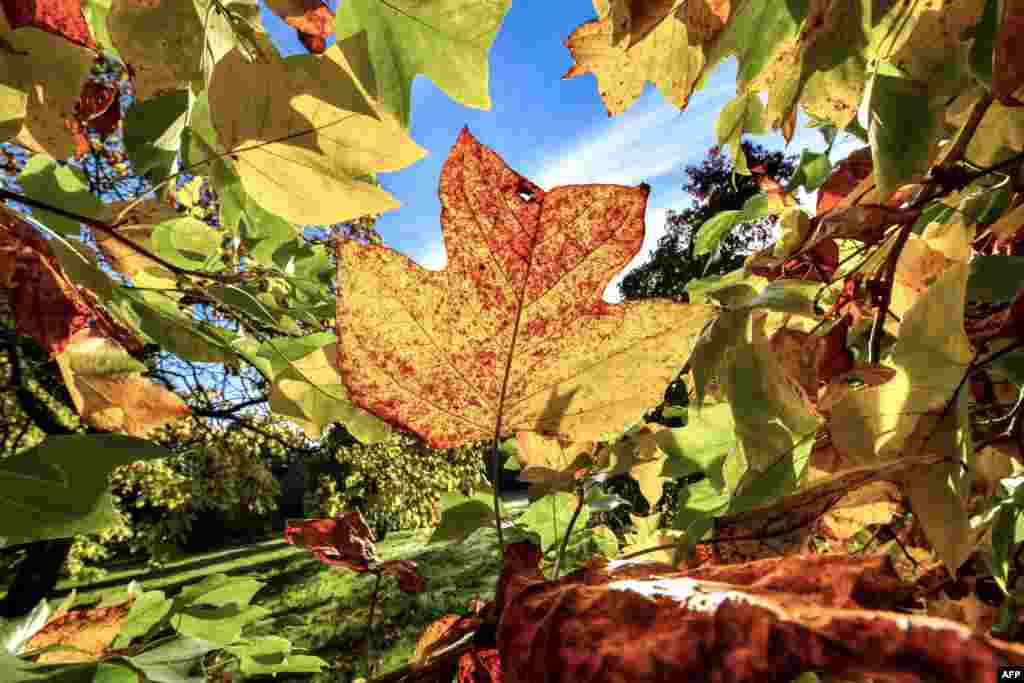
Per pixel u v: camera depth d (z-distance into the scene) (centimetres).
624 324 21
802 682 11
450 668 17
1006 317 21
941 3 31
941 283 22
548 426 21
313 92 27
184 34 35
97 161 196
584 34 46
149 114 36
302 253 64
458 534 32
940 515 19
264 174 28
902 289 34
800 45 32
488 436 21
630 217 20
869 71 34
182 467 420
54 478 21
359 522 27
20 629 35
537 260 20
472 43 34
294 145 27
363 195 29
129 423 34
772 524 19
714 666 11
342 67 27
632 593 12
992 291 27
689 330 21
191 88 36
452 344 20
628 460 34
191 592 44
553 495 37
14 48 24
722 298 43
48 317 29
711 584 12
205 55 36
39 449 21
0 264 28
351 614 362
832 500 18
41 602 38
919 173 28
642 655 11
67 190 42
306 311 67
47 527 20
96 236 43
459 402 21
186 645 28
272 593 510
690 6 34
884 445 22
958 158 30
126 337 35
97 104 35
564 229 20
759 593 11
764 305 30
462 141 19
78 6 24
